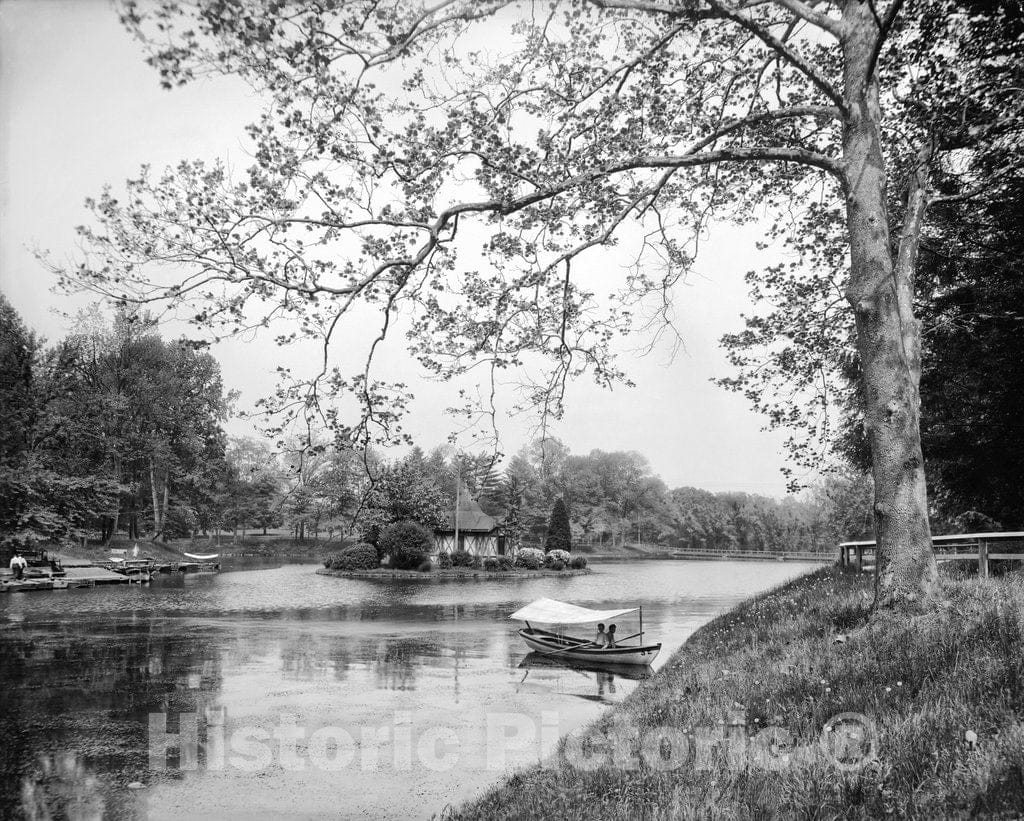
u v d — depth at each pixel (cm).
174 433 7194
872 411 1091
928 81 1412
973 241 1803
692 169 1479
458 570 6638
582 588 5175
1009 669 681
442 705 1487
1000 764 517
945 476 2295
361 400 1141
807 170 1556
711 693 975
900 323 1117
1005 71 1364
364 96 1052
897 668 790
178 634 2516
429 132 1170
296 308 1113
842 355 1902
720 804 585
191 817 892
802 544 15012
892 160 1585
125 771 1065
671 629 2872
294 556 9056
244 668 1895
